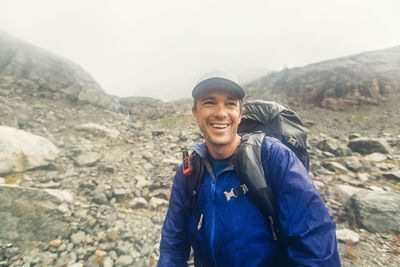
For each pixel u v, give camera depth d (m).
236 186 1.11
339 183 4.50
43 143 5.23
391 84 15.16
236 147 1.23
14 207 2.85
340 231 2.92
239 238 1.03
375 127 11.05
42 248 2.52
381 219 2.98
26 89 11.35
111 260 2.50
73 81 14.59
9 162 4.04
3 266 2.21
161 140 8.80
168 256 1.41
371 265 2.35
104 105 14.91
